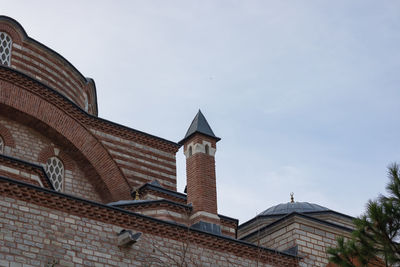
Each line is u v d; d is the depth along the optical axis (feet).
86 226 76.23
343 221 117.39
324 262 93.50
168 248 81.05
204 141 95.61
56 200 75.20
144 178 110.32
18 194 73.00
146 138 113.29
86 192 105.40
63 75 114.52
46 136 104.06
